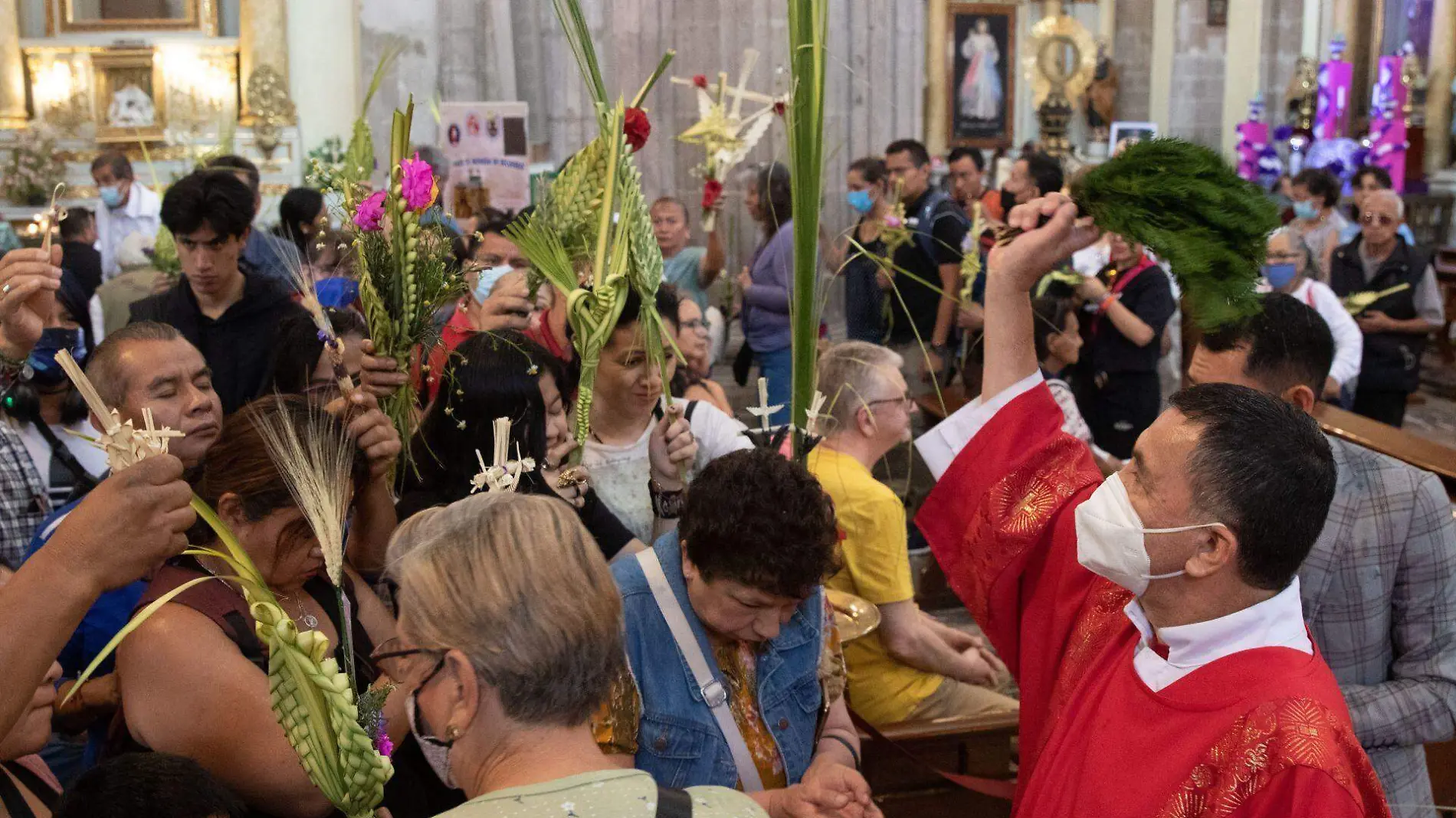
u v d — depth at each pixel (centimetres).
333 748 128
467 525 127
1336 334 547
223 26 1041
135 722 166
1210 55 1587
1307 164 1459
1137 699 158
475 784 124
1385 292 584
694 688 183
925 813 284
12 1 1032
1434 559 208
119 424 140
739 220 970
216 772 163
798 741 192
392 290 209
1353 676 211
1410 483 209
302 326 275
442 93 936
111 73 1041
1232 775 143
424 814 198
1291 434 150
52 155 1017
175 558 174
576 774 120
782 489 172
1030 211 195
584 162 219
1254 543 148
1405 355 637
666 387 234
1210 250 170
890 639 270
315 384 271
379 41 921
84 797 146
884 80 1037
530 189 585
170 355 240
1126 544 154
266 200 1000
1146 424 552
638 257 220
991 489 199
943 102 1557
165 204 354
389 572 132
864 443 275
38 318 272
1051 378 439
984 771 286
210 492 175
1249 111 1532
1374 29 1484
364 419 197
